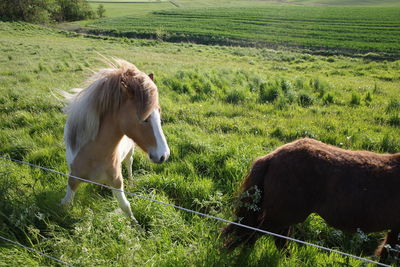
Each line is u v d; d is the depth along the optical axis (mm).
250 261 3436
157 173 5422
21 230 3684
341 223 3332
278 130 7273
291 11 64438
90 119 3553
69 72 14945
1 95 9500
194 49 31906
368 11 61219
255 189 3303
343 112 9117
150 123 3309
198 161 5594
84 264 2984
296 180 3285
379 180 3184
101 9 68500
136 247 3170
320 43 36719
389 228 3244
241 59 26000
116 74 3473
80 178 3717
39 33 40750
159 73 14070
